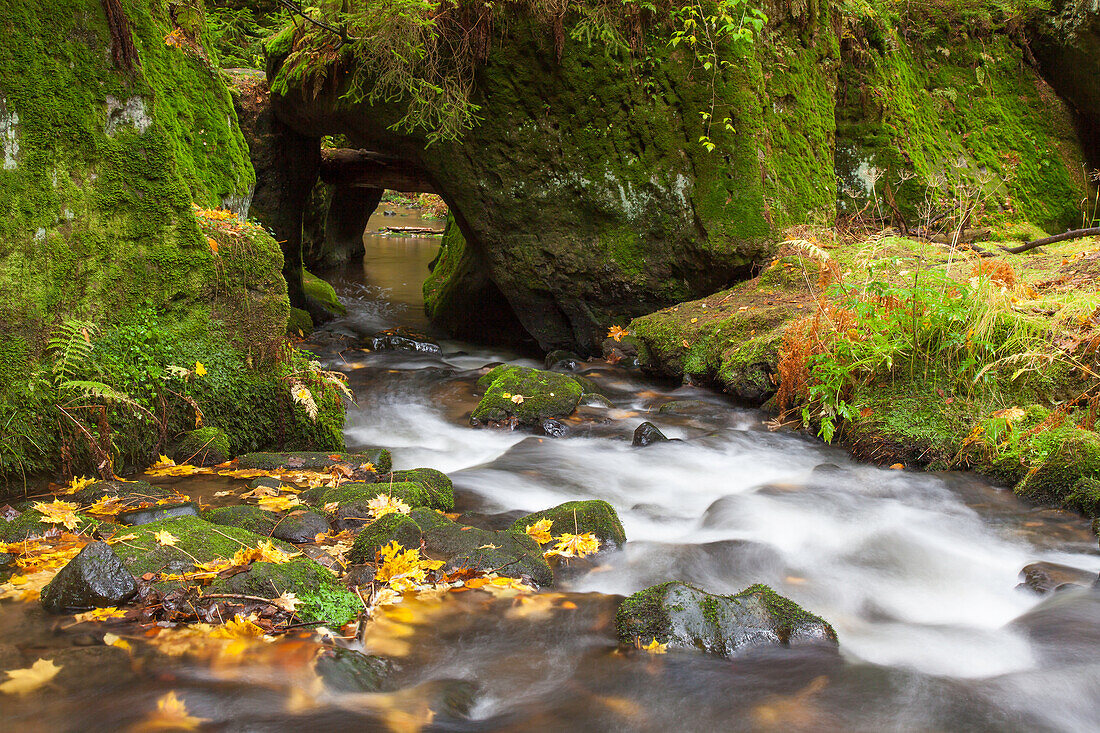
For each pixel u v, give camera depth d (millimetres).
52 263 4516
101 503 4031
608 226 8781
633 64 8391
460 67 8305
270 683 2750
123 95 4785
